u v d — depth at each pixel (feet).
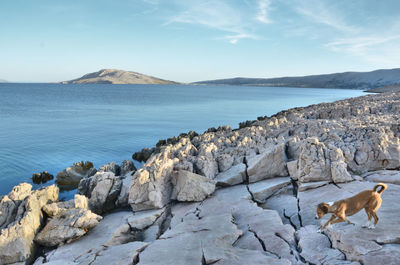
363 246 23.70
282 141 61.41
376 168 48.34
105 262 29.66
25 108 272.31
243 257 25.79
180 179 49.11
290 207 40.14
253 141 67.56
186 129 168.96
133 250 31.30
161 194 47.47
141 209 47.39
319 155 45.37
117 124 179.83
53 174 84.48
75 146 117.80
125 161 79.30
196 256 26.96
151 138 139.44
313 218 34.94
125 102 367.66
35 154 104.12
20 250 36.76
